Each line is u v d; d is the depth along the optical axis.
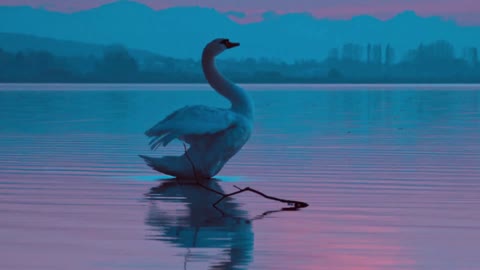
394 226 9.32
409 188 12.53
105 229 9.08
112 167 15.45
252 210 10.51
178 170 13.66
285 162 16.33
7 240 8.44
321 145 20.16
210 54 14.82
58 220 9.64
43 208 10.55
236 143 13.88
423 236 8.73
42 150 18.72
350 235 8.78
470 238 8.63
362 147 19.59
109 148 19.30
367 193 12.02
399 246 8.23
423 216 9.99
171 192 12.27
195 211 10.42
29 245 8.20
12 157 17.11
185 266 7.35
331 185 12.93
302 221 9.65
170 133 13.41
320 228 9.20
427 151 18.59
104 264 7.41
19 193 11.92
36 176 13.99
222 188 12.75
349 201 11.23
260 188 12.65
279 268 7.32
